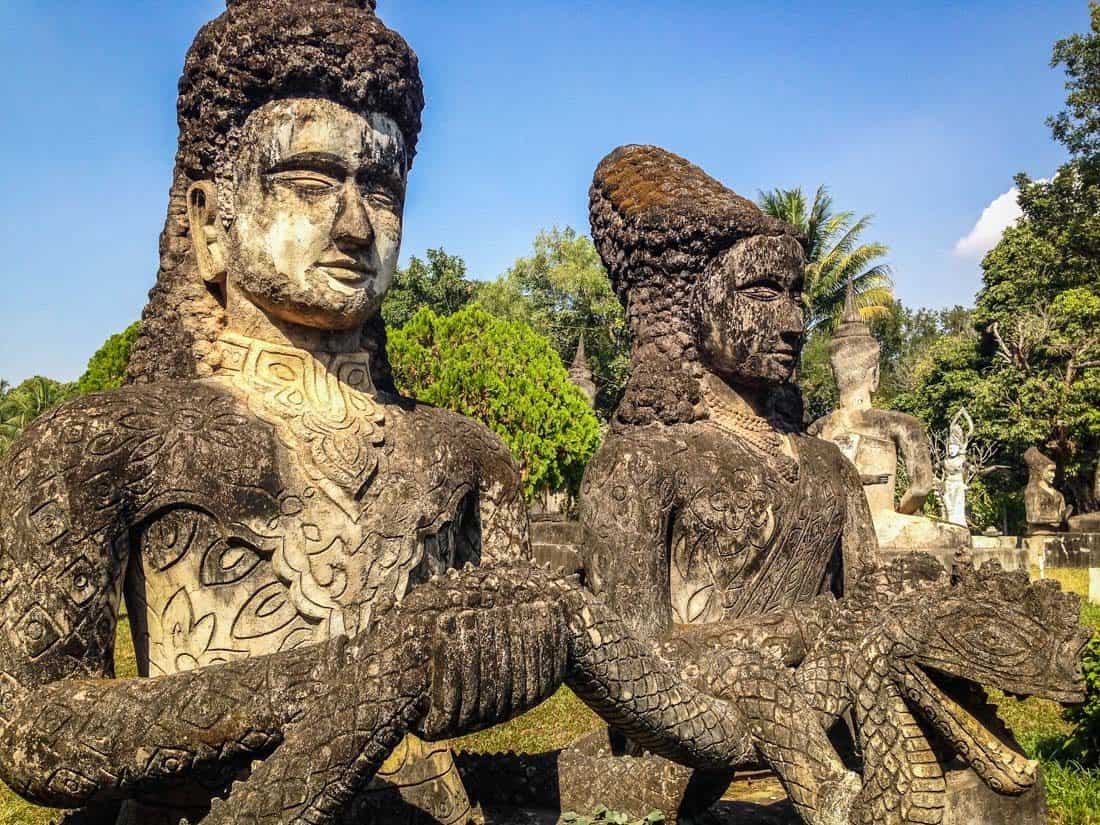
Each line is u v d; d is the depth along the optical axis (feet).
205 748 7.04
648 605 12.21
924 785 8.14
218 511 8.30
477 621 6.35
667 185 14.08
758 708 8.50
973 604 7.97
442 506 9.49
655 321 13.78
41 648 7.68
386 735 6.27
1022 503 78.79
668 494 12.65
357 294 9.32
